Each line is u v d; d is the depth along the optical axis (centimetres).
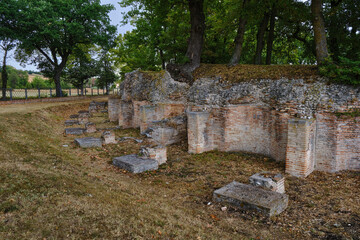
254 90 1264
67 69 3994
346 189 833
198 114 1245
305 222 634
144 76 1959
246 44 2452
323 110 998
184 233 514
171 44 2341
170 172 1009
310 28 1978
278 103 1138
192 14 1752
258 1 1434
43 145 1134
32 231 433
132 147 1352
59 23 2761
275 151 1141
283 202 692
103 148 1306
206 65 1744
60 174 743
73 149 1247
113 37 3512
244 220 631
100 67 4375
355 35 1731
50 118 2100
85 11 3055
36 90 3212
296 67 1272
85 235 445
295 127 945
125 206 604
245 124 1262
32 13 2623
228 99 1325
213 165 1092
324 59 1112
